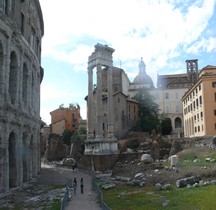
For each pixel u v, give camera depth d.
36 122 55.31
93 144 78.69
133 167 56.31
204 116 81.56
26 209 30.86
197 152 57.19
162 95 145.00
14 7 42.47
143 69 156.88
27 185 45.75
